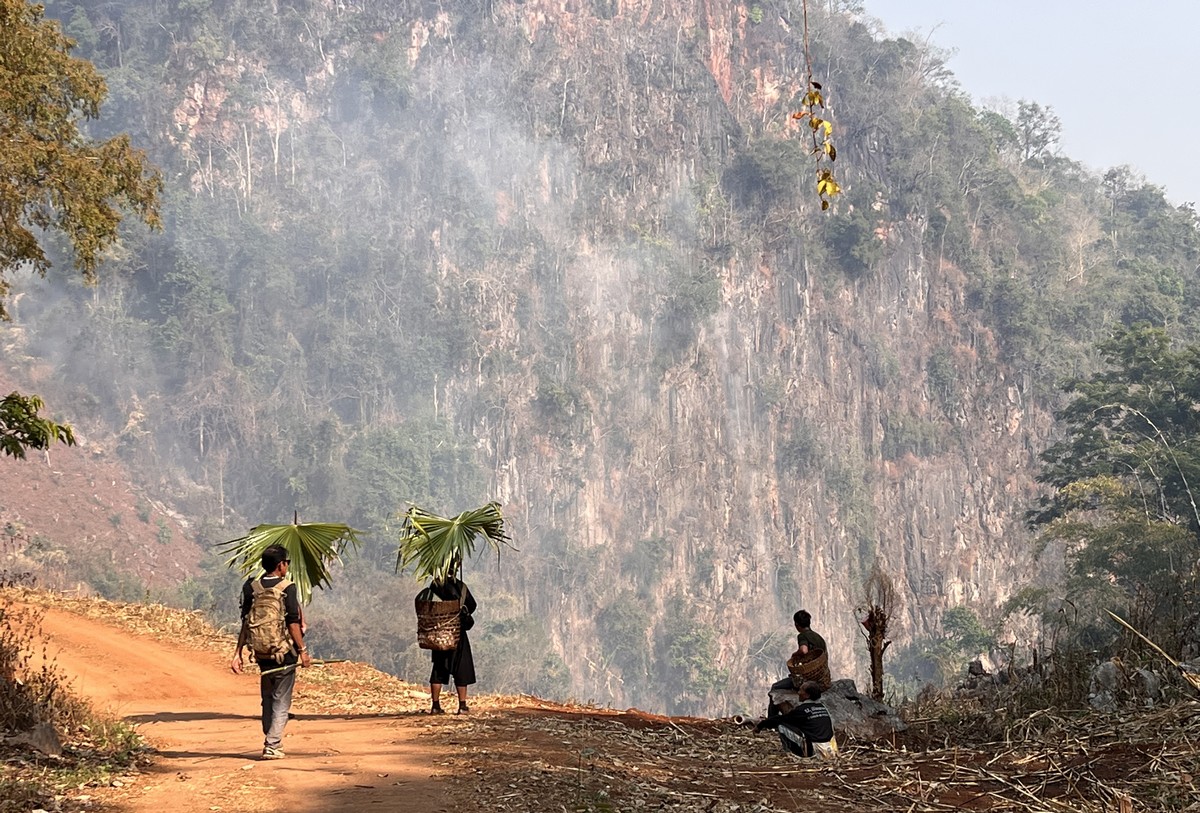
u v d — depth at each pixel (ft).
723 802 24.27
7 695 30.19
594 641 385.91
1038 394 484.33
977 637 375.86
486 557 378.73
